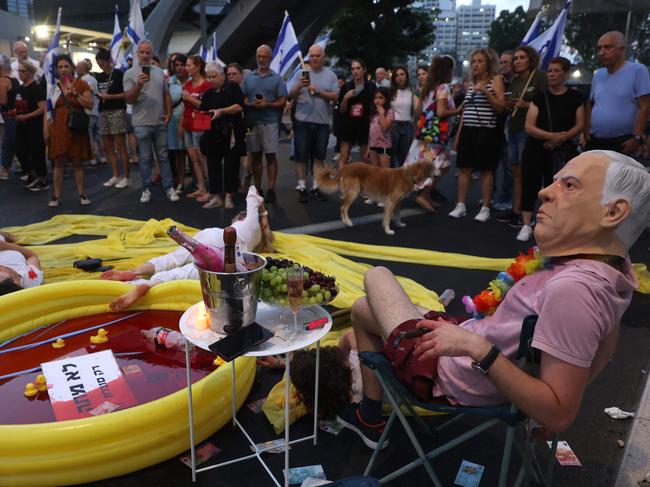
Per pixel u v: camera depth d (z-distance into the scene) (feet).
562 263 5.44
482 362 5.13
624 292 5.29
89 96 22.06
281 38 27.76
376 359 6.46
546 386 4.95
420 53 107.45
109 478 7.28
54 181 22.75
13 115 26.40
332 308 12.52
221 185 22.47
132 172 31.53
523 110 19.57
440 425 8.53
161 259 12.94
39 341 10.15
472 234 19.70
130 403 8.23
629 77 15.53
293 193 26.89
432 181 22.80
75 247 16.26
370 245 17.62
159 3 99.71
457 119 28.50
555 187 5.38
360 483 5.53
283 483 7.35
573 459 7.86
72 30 116.06
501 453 8.01
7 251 12.24
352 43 100.07
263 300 7.13
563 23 21.76
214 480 7.37
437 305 12.63
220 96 20.97
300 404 8.80
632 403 9.26
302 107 24.04
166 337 9.87
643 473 7.47
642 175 5.03
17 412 7.97
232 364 8.21
